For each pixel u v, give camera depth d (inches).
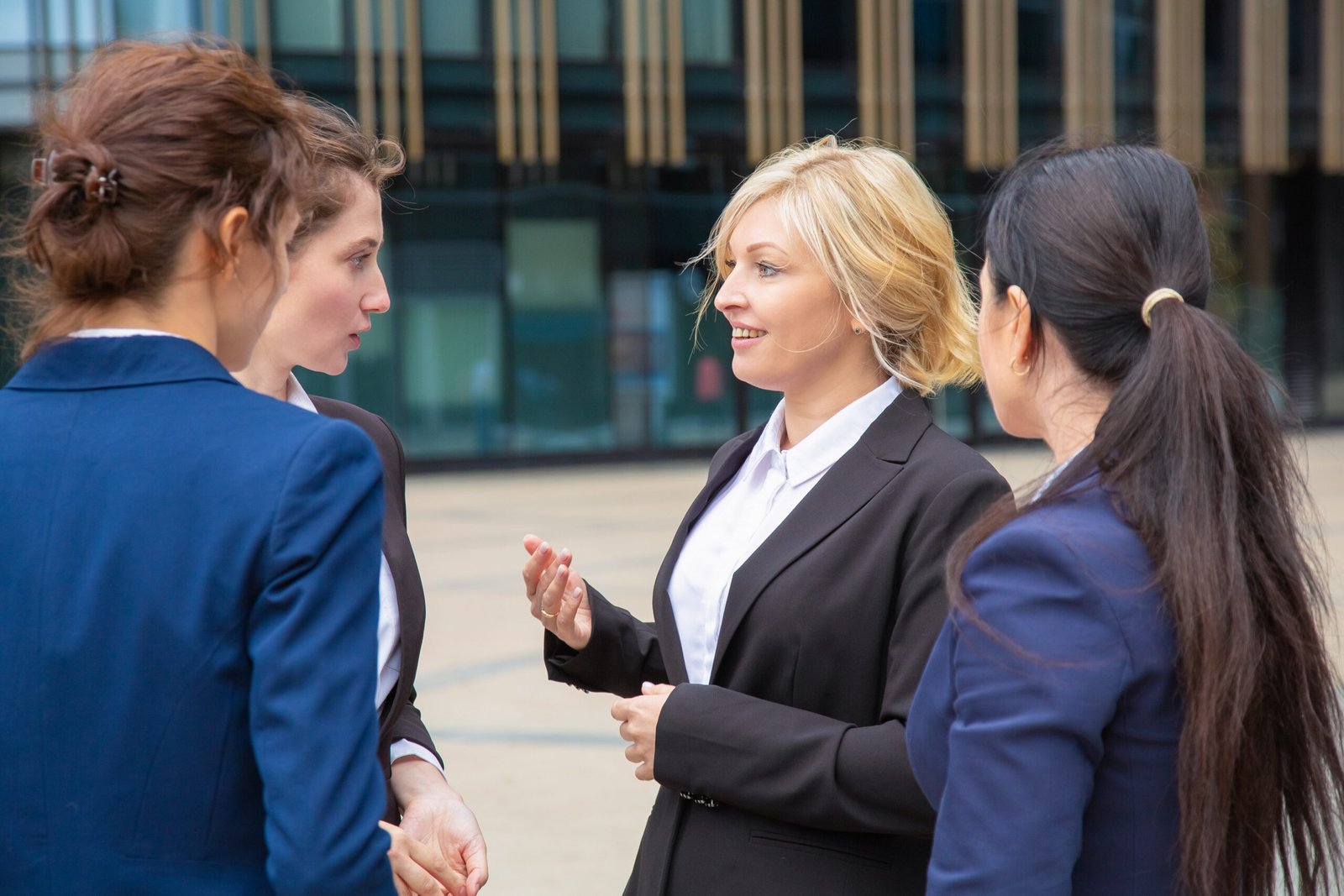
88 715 55.5
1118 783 55.9
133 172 57.0
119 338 59.9
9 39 669.3
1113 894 56.0
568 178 793.6
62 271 58.5
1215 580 54.5
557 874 173.3
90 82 59.6
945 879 54.4
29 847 55.9
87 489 57.3
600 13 765.3
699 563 90.3
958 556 58.7
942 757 59.7
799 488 86.9
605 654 95.2
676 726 80.3
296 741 53.6
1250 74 869.2
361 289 88.4
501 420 786.8
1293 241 929.5
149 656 55.3
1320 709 57.4
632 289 809.5
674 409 820.0
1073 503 58.4
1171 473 56.5
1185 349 57.3
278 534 55.2
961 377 88.7
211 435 57.4
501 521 528.1
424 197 767.7
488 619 333.4
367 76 724.0
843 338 87.2
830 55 799.7
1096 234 60.4
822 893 79.2
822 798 75.9
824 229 84.1
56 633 56.0
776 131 792.9
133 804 55.1
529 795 204.7
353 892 53.8
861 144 89.9
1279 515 57.8
